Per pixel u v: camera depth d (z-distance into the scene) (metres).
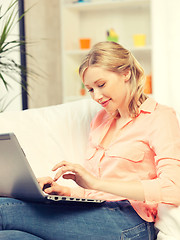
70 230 1.29
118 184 1.26
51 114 1.94
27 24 3.73
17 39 3.55
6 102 3.38
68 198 1.21
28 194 1.25
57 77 4.46
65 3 4.55
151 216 1.37
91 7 4.42
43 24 4.11
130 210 1.36
